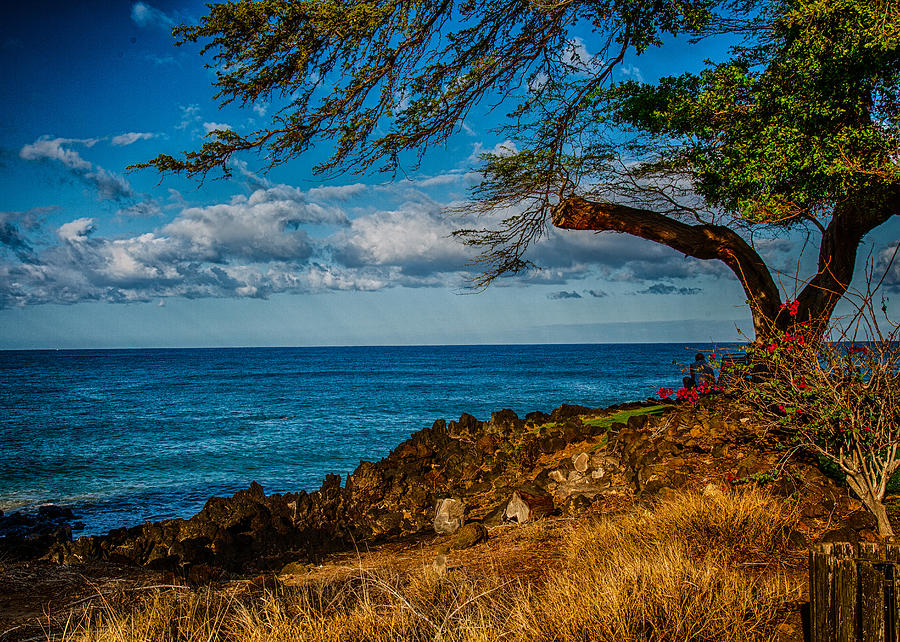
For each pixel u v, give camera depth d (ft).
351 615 15.15
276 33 27.27
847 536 18.07
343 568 22.48
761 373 25.68
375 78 29.04
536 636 13.00
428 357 558.15
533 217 41.45
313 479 66.80
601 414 48.11
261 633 14.11
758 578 16.33
